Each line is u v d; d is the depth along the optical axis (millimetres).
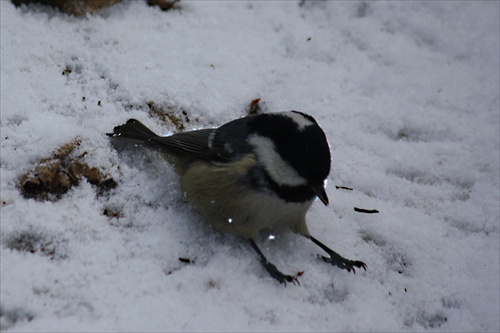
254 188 6500
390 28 10852
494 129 9391
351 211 8016
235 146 6676
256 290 6680
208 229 7250
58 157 7367
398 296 7121
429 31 10805
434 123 9398
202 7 10195
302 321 6496
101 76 8688
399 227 7902
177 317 6164
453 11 11125
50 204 6996
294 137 6391
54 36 8938
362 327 6629
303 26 10477
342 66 10016
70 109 8086
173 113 8625
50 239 6641
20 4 9141
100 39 9141
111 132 7980
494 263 7641
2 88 8008
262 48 9898
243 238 7191
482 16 11055
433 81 10031
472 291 7305
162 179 7699
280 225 7043
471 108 9695
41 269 6312
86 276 6363
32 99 8016
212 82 9109
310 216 7828
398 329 6742
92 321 5945
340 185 8383
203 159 6941
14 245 6500
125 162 7758
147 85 8758
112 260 6605
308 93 9445
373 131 9195
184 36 9656
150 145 7523
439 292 7250
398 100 9664
